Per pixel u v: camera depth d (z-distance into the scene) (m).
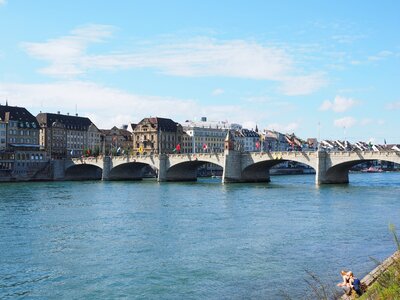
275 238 56.09
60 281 39.97
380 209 81.31
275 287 37.38
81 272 42.47
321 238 55.84
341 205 87.56
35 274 42.00
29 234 59.81
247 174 160.12
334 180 142.00
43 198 106.25
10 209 85.06
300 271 41.62
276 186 139.12
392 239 54.72
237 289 37.22
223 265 44.12
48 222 69.44
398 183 152.12
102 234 59.59
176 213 78.38
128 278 40.59
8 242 54.88
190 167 179.50
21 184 163.00
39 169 190.38
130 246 52.44
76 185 155.62
